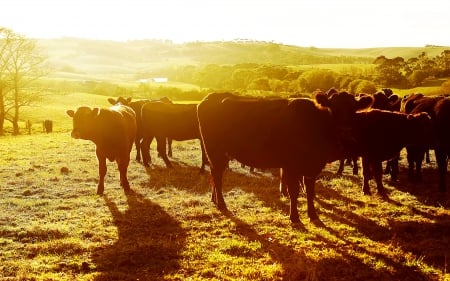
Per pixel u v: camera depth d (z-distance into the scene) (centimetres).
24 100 4966
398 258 727
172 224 909
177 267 695
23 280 644
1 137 3406
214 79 14912
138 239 816
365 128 1084
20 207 1031
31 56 4700
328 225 896
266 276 655
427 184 1248
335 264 704
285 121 909
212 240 812
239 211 997
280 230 865
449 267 694
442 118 1149
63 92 6775
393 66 11031
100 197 1121
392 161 1280
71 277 657
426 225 888
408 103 1348
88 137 1113
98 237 823
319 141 896
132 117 1291
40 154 1875
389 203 1049
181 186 1246
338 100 858
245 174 1404
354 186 1218
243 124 955
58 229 857
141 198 1113
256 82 11144
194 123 1493
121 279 648
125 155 1179
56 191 1187
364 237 829
